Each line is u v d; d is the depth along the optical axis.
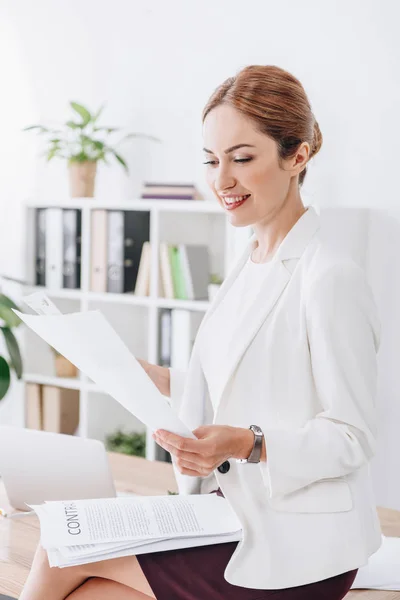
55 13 4.72
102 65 4.56
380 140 3.72
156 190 4.15
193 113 4.27
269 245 1.71
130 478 2.98
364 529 1.53
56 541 1.53
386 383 3.74
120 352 1.44
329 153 3.85
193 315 4.09
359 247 3.66
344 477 1.54
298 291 1.58
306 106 1.63
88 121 4.30
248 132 1.57
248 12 4.06
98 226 4.30
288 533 1.52
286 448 1.46
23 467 2.48
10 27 4.91
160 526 1.62
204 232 4.32
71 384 4.45
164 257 4.09
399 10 3.64
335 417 1.48
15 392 4.88
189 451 1.42
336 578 1.55
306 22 3.89
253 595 1.53
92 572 1.64
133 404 1.48
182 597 1.55
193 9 4.23
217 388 1.73
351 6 3.76
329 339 1.48
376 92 3.72
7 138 4.96
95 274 4.33
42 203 4.47
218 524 1.66
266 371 1.57
